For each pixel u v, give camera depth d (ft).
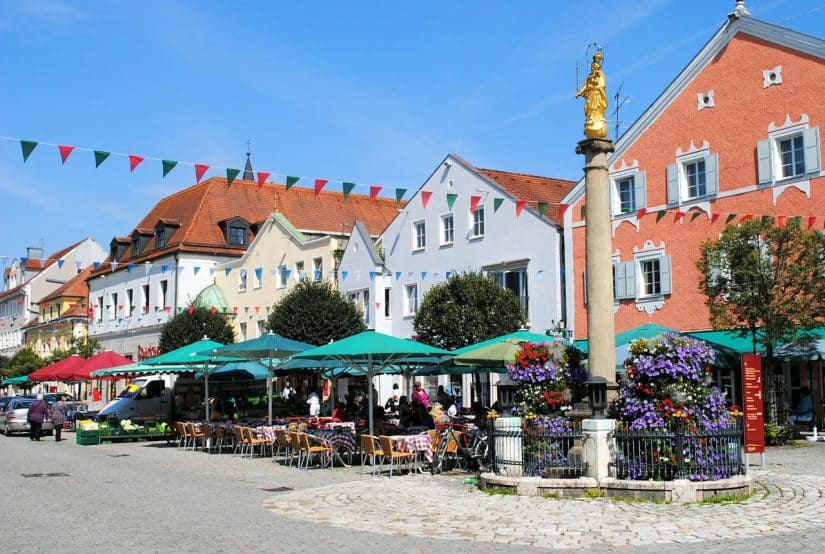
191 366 97.71
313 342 117.19
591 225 48.19
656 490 40.47
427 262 120.47
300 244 145.18
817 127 76.79
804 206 77.66
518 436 46.06
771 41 80.84
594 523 35.19
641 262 92.63
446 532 34.37
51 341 238.89
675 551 29.71
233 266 165.37
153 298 179.63
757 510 37.50
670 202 89.40
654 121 91.61
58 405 103.96
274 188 187.11
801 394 77.25
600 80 48.83
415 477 55.21
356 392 133.90
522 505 40.32
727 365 72.74
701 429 42.11
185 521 37.78
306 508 41.73
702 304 85.66
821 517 35.58
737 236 68.85
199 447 87.97
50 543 32.35
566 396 47.65
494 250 109.19
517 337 66.49
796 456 59.11
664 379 42.98
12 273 296.10
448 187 117.50
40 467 66.39
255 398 124.36
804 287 66.80
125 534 34.30
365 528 35.63
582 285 97.55
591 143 48.32
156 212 202.69
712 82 86.17
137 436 98.07
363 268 130.82
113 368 101.04
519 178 118.62
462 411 92.22
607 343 47.37
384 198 193.06
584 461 43.75
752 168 82.12
